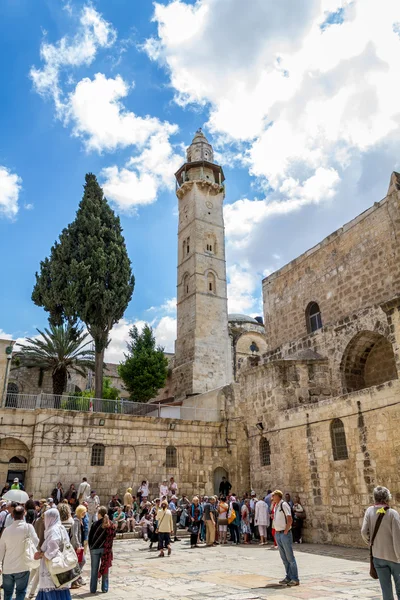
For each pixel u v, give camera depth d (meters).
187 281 54.03
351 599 9.38
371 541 7.61
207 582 11.91
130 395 45.41
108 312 36.78
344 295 28.58
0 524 13.46
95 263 37.44
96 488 26.16
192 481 29.02
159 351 47.19
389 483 18.66
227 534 23.23
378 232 26.56
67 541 7.48
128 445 27.80
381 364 25.58
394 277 25.11
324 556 16.92
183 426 29.86
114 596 10.52
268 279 36.47
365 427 20.19
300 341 29.42
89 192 41.47
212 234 56.22
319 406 22.94
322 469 22.08
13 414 25.83
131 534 23.20
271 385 27.03
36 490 24.53
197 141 62.06
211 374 48.47
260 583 11.57
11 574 8.45
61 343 33.84
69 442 26.19
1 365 28.11
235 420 31.55
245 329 57.69
